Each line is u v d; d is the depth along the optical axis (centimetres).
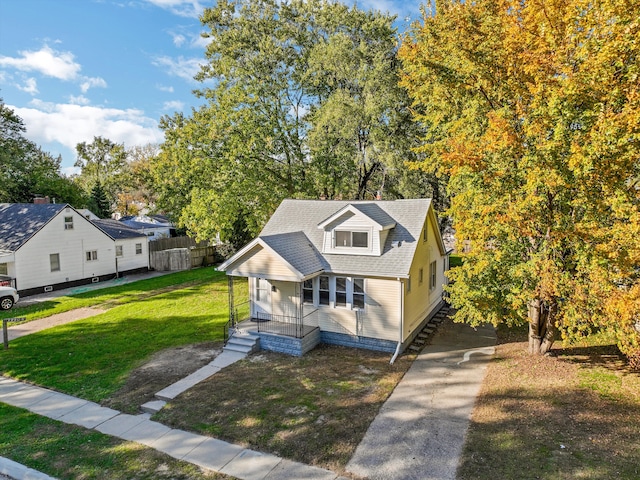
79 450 871
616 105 893
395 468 782
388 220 1600
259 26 2831
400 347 1428
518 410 985
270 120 2578
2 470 813
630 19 826
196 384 1183
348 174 2788
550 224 1045
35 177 4106
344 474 770
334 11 2836
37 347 1543
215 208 2416
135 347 1523
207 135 2503
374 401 1064
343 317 1521
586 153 882
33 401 1113
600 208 956
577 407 981
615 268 965
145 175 4300
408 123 2672
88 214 3881
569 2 961
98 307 2150
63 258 2606
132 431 947
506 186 1108
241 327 1552
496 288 1218
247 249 1484
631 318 901
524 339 1556
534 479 728
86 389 1179
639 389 1062
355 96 2712
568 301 1038
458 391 1116
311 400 1072
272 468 793
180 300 2255
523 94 1080
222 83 2625
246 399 1083
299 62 2872
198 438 908
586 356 1310
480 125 1249
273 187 2716
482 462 787
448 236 3650
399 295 1418
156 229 4584
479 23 1222
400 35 2056
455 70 1269
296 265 1427
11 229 2541
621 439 840
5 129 3956
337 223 1567
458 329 1728
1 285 2225
